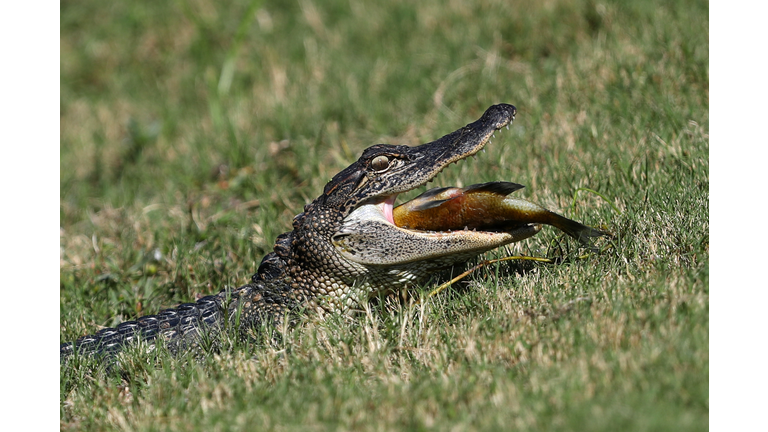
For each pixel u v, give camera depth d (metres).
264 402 12.98
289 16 35.00
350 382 13.12
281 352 14.67
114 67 37.03
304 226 15.73
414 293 15.74
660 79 22.52
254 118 28.44
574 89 23.73
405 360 13.80
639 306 13.38
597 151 20.20
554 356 12.75
